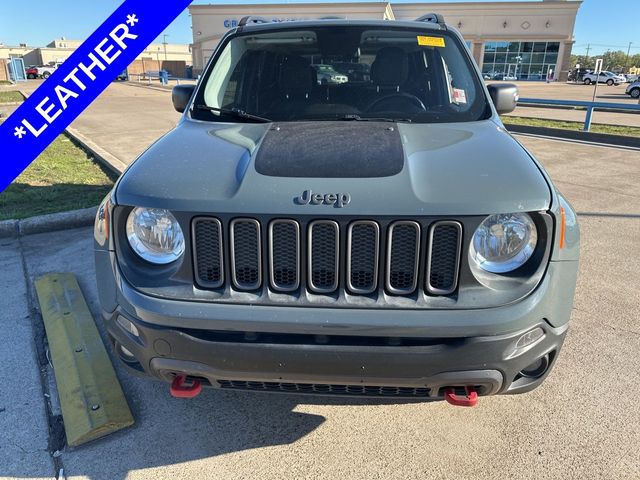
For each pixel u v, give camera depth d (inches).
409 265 76.7
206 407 108.2
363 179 79.6
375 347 75.9
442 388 81.1
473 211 74.8
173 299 79.2
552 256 79.1
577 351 126.0
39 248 192.9
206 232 78.3
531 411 106.0
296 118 119.3
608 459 93.3
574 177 310.3
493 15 2039.9
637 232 211.9
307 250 76.2
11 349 127.1
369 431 101.4
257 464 93.5
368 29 135.0
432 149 91.8
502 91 127.2
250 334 78.4
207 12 1862.7
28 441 98.5
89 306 146.3
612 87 1707.7
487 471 91.3
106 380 113.5
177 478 90.5
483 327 74.5
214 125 113.7
